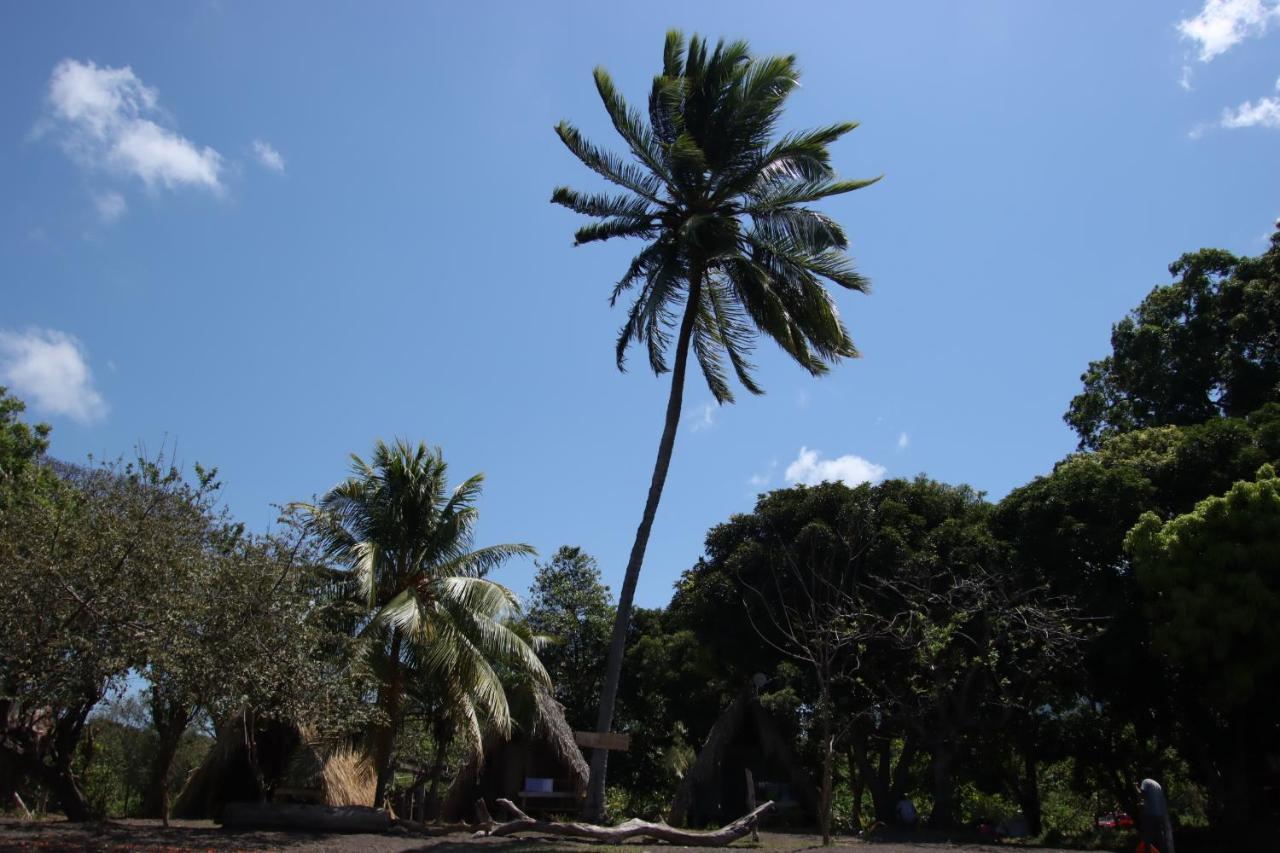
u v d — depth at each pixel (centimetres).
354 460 2123
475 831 1822
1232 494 1922
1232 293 3044
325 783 2067
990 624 2220
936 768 2325
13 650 1295
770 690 2592
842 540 2464
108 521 1414
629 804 3416
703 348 2070
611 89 1856
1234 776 2073
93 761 2856
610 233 1917
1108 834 2341
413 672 2066
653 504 1825
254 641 1497
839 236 1778
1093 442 3541
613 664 1744
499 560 2197
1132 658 2150
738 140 1828
